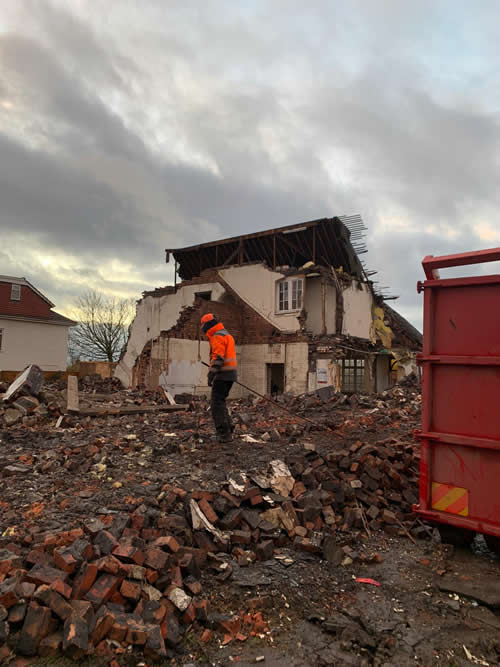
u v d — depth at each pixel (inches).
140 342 1100.5
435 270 185.3
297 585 151.5
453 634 130.7
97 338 1690.5
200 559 153.0
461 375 174.2
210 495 187.8
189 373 842.2
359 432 323.9
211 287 995.9
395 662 117.8
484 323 170.1
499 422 165.0
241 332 947.3
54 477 210.8
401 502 225.0
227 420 278.4
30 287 1321.4
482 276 169.2
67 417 351.9
